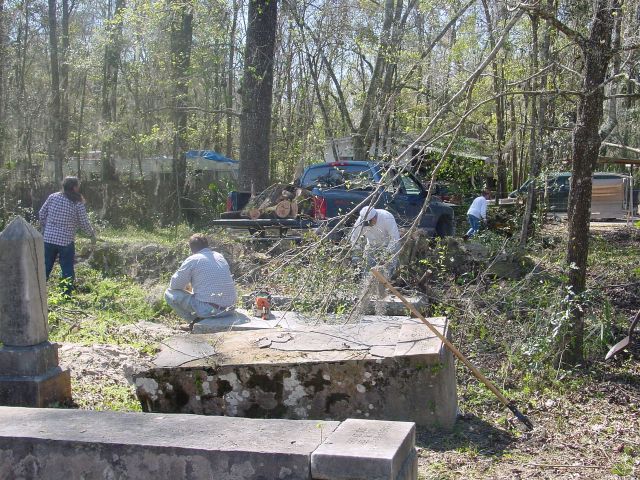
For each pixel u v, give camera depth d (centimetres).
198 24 2195
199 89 2641
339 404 557
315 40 2158
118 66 2353
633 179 2442
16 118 2195
